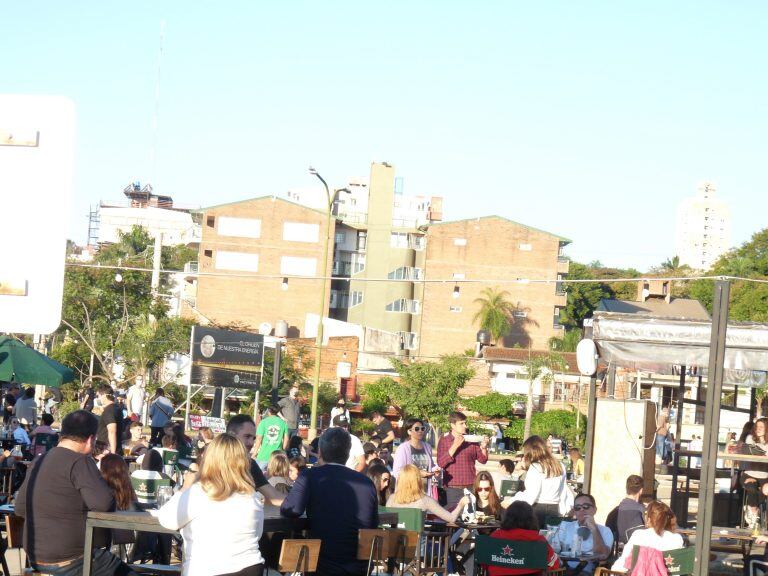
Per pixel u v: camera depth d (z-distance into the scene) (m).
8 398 26.80
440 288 97.56
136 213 139.12
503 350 81.81
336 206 110.25
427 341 97.19
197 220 104.44
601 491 15.69
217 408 30.12
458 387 57.56
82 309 49.62
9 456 14.77
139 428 19.73
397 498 11.61
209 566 6.12
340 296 97.88
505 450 60.56
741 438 16.59
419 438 14.28
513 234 97.44
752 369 14.81
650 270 125.31
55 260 3.46
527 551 9.00
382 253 98.81
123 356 46.84
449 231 97.69
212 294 92.62
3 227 3.47
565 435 58.97
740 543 14.65
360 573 7.28
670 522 10.23
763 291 80.50
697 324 14.99
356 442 14.46
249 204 93.31
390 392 57.34
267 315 92.81
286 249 93.25
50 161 3.48
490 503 13.41
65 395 45.81
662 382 51.28
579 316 114.69
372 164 99.44
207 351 28.92
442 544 11.71
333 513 7.23
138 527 6.57
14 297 3.45
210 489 6.22
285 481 12.31
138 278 50.03
